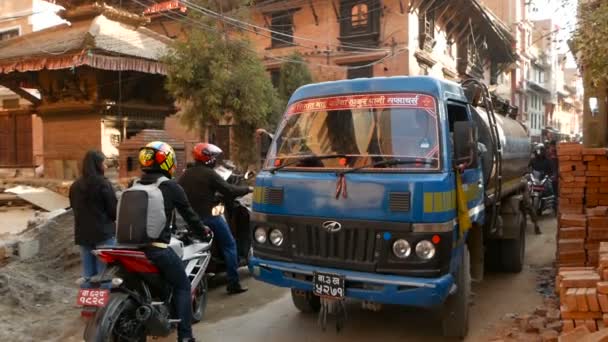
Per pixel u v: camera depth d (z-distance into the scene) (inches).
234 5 659.4
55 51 548.7
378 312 236.4
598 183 289.7
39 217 343.0
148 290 175.8
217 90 581.0
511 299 254.4
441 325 218.4
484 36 1205.1
